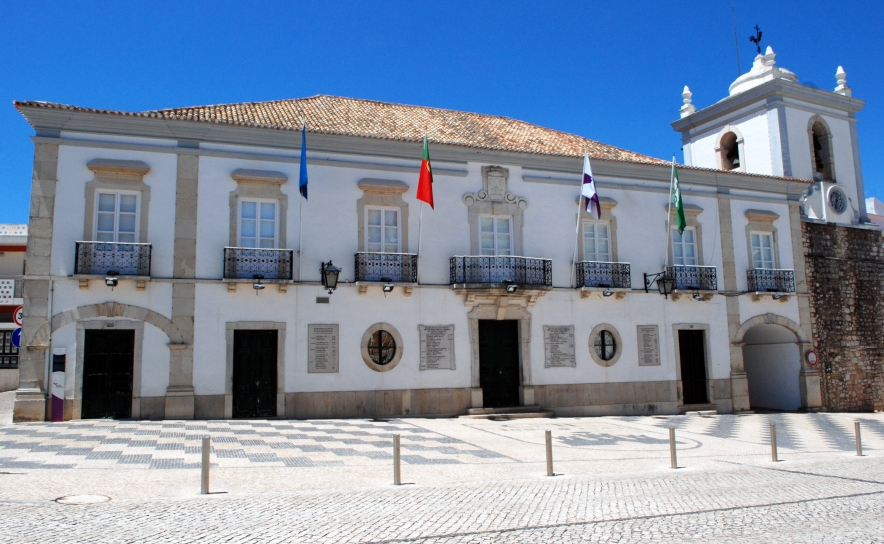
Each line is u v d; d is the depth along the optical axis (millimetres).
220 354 15688
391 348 17109
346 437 12930
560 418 17828
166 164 15852
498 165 18812
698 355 20578
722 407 20375
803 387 21375
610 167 20062
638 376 19484
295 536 5934
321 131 16812
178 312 15492
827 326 22234
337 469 9625
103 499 7281
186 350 15430
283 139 16828
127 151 15594
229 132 16344
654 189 20562
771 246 22000
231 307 15891
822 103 24375
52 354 14672
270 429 13734
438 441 12812
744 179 21719
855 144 24938
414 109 21766
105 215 15445
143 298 15320
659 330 19938
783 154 23109
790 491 8344
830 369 21938
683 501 7660
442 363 17453
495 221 18719
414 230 17703
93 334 15070
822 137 24500
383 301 17141
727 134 25391
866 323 23047
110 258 15070
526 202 18969
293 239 16578
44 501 7086
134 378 15070
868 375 22672
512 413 17656
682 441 13750
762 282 21266
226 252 15836
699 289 20219
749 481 9094
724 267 21062
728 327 20812
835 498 7922
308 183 16906
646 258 20109
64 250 14945
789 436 14969
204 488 7738
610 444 13039
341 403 16469
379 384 16828
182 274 15625
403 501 7484
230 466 9539
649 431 15320
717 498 7859
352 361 16672
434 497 7738
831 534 6199
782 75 24625
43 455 10062
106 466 9250
